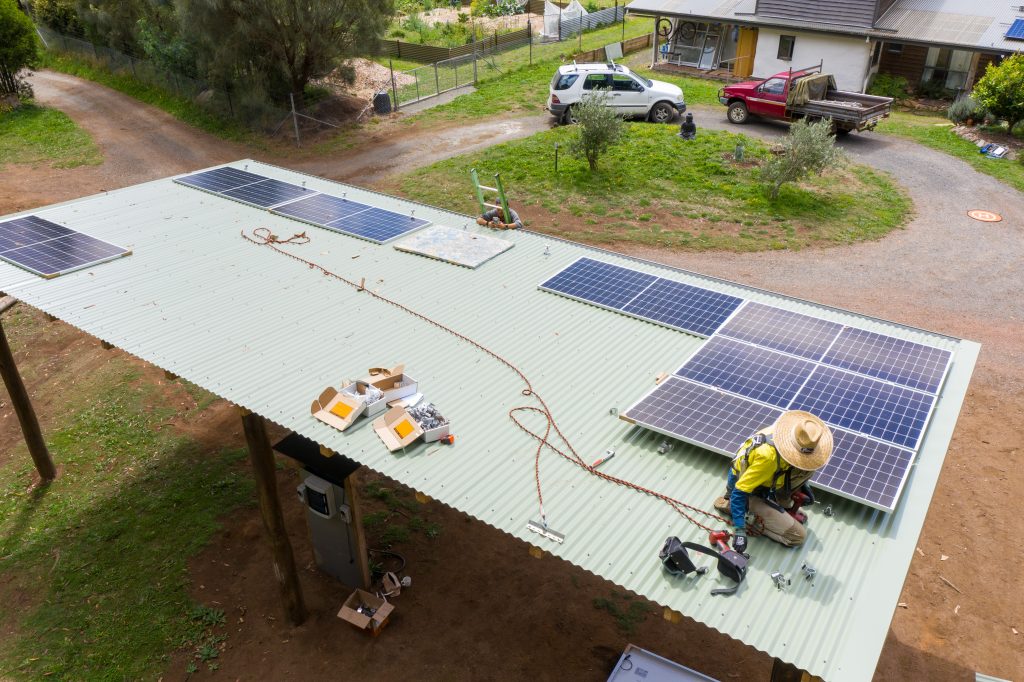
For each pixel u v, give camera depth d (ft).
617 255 34.94
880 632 16.05
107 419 41.73
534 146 77.77
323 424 22.65
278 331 27.71
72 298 29.60
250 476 37.37
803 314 28.43
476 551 32.83
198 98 94.43
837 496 19.97
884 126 86.94
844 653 15.57
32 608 30.37
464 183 70.08
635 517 19.35
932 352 25.68
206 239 35.37
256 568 31.91
